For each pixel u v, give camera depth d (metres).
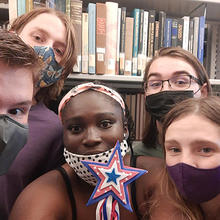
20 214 0.43
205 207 0.53
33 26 0.75
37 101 0.82
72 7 1.01
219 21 1.49
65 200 0.47
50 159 0.76
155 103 0.80
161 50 0.88
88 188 0.50
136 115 1.25
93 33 1.04
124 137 0.52
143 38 1.13
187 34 1.19
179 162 0.48
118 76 1.08
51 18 0.77
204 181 0.47
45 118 0.77
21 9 0.97
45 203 0.44
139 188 0.51
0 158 0.43
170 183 0.51
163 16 1.15
